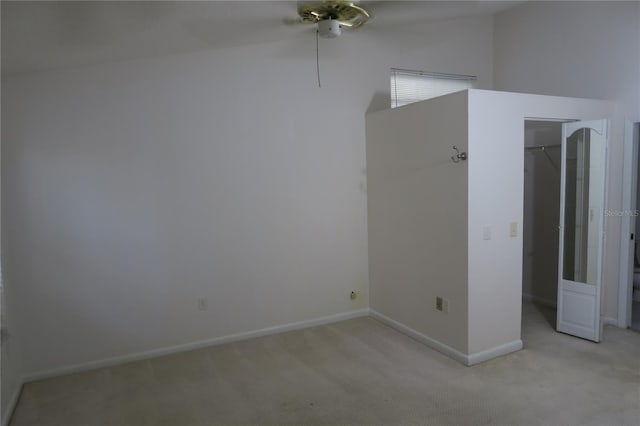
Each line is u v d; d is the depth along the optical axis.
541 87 4.62
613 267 4.09
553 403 2.77
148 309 3.71
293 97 4.12
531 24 4.68
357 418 2.70
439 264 3.58
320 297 4.38
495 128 3.33
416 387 3.04
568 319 3.89
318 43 4.21
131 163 3.57
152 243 3.68
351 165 4.44
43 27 2.30
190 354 3.78
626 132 3.89
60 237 3.40
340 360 3.53
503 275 3.47
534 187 4.82
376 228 4.41
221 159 3.88
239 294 4.03
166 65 3.63
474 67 5.07
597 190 3.61
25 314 3.33
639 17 3.73
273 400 2.95
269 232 4.11
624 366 3.26
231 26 3.15
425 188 3.68
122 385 3.24
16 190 3.26
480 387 3.01
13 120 3.22
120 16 2.40
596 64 4.08
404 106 3.87
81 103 3.39
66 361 3.48
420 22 4.60
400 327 4.12
